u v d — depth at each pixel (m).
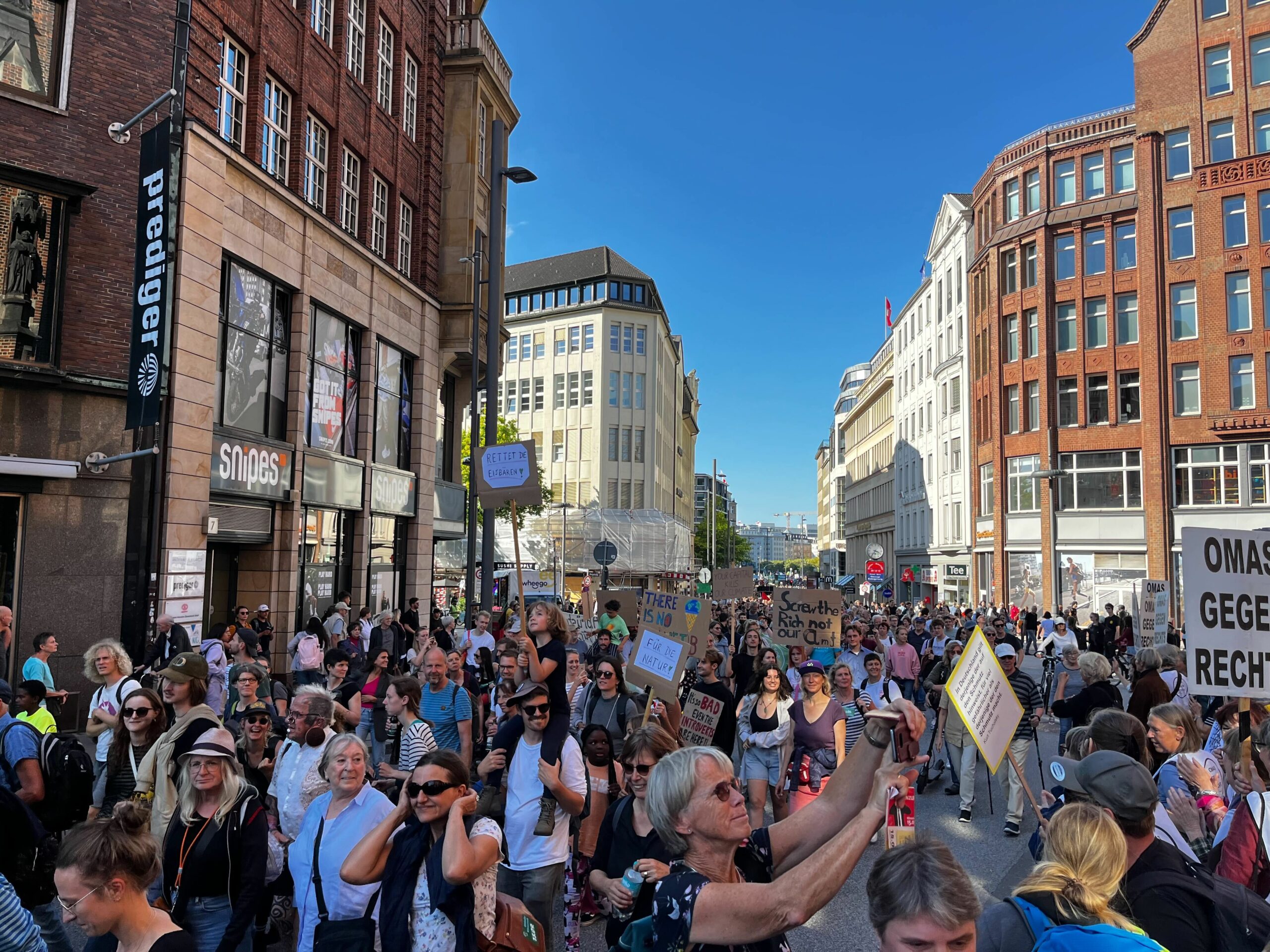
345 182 20.67
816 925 6.55
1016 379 43.34
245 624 15.01
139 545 13.36
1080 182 41.12
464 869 3.50
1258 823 3.89
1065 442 40.84
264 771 5.89
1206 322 36.91
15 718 6.50
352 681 9.92
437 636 15.32
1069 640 12.36
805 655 12.18
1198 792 4.88
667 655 7.36
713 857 2.42
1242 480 36.00
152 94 14.34
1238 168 36.44
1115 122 40.25
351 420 20.78
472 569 18.23
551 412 74.69
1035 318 42.53
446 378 28.66
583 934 6.40
